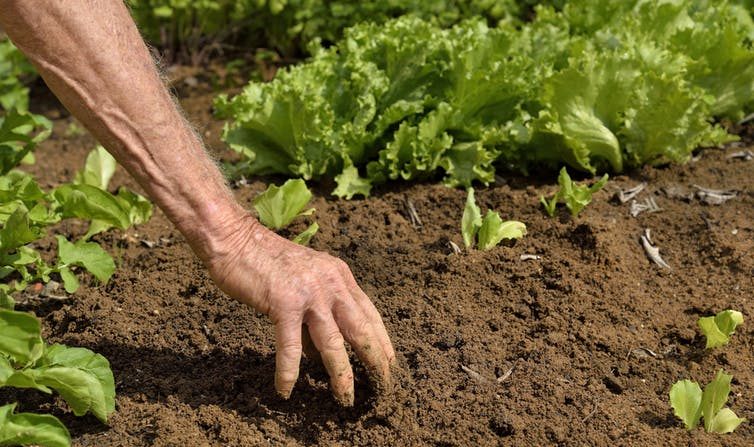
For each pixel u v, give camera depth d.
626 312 1.63
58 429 1.36
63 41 1.29
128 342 1.59
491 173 1.88
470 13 2.39
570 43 1.99
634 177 1.92
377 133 1.90
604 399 1.50
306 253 1.41
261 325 1.60
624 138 1.91
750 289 1.67
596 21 2.09
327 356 1.40
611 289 1.66
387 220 1.83
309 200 1.85
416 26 2.01
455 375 1.52
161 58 1.46
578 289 1.65
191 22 2.69
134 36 1.33
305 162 1.91
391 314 1.61
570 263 1.69
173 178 1.35
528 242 1.75
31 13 1.28
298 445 1.45
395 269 1.70
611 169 1.94
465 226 1.73
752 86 2.01
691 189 1.89
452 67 1.92
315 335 1.40
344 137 1.90
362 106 1.90
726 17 2.11
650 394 1.52
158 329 1.61
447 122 1.90
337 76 1.97
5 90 2.32
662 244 1.77
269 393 1.50
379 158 1.91
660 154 1.93
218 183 1.39
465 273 1.68
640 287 1.69
